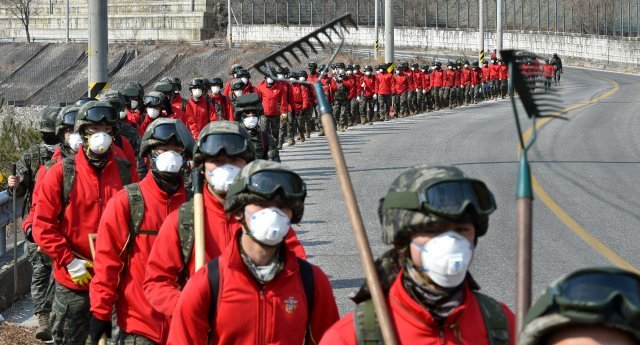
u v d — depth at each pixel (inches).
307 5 4466.0
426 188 136.4
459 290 147.4
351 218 151.2
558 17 4325.8
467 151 1095.6
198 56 4025.6
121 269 267.7
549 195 751.1
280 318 193.0
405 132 1393.9
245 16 4532.5
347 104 1433.3
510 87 128.0
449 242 136.3
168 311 231.3
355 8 4475.9
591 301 89.3
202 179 236.1
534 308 94.3
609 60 4052.7
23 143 794.2
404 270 143.7
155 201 268.2
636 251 536.4
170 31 4544.8
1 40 4948.3
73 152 336.5
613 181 845.8
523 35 4311.0
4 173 737.0
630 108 1866.4
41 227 307.9
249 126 518.3
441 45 4411.9
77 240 315.3
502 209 681.6
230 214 190.2
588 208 691.4
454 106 2089.1
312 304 199.2
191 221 234.7
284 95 1095.6
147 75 4013.3
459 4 4493.1
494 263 499.5
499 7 2571.4
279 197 183.0
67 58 4254.4
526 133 1325.0
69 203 312.7
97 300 266.1
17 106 2689.5
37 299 366.9
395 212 139.6
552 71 132.0
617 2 4190.5
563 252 530.6
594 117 1622.8
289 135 1203.2
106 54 676.1
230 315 191.5
